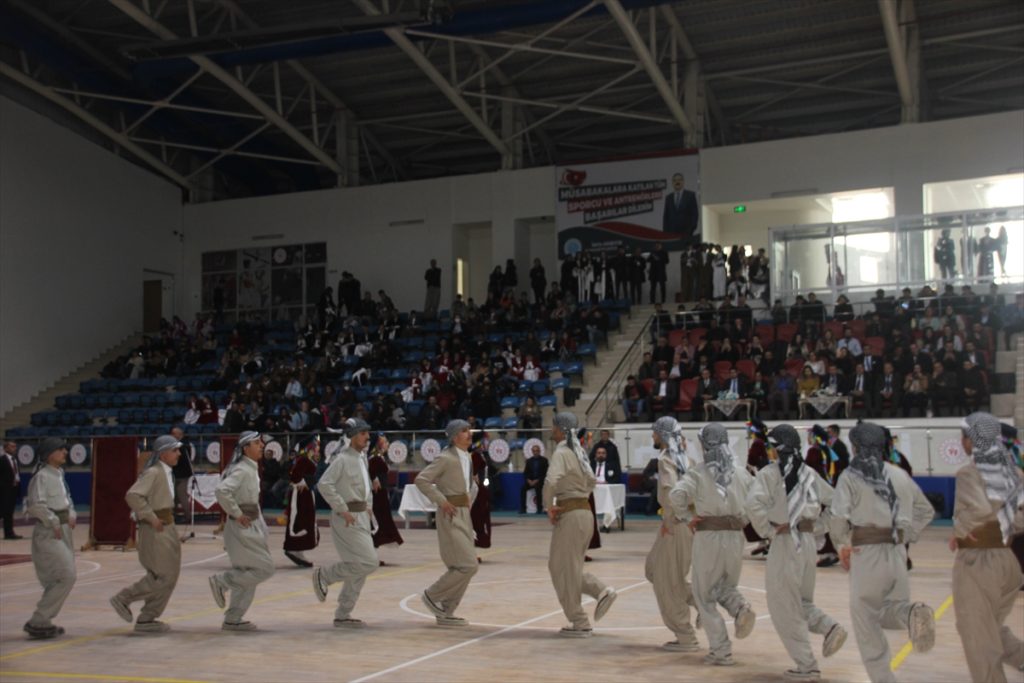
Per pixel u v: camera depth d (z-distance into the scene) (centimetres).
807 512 709
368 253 3625
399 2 2778
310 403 2788
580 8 2616
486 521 1507
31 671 785
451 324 3198
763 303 2894
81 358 3416
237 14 2952
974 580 602
